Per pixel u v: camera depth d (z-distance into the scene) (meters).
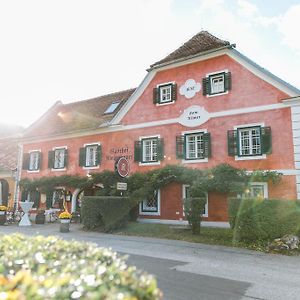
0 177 28.73
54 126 27.00
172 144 19.19
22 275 2.47
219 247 11.66
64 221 15.59
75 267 3.05
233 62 17.80
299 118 15.47
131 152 20.78
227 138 17.31
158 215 18.81
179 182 18.19
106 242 12.58
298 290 6.71
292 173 15.30
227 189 15.99
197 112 18.52
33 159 26.88
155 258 9.61
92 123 23.73
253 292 6.50
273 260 9.67
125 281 2.58
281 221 11.66
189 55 19.22
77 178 22.42
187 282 7.07
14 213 21.50
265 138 16.17
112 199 16.09
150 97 20.59
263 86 16.69
